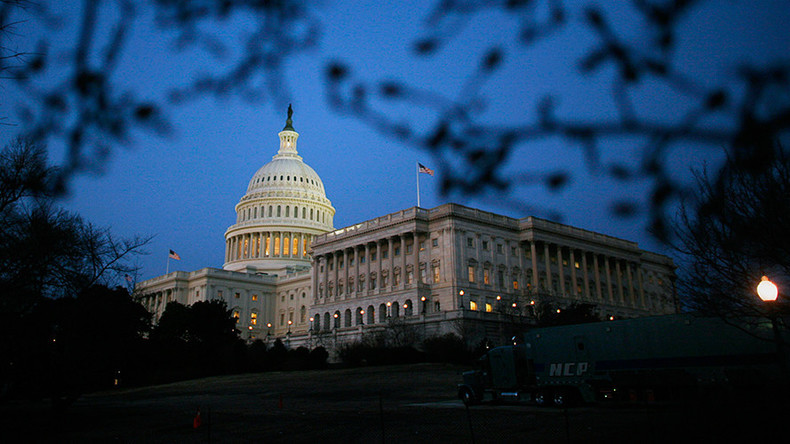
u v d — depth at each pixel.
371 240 110.56
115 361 38.47
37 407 48.53
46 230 27.59
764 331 25.28
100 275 33.94
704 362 27.41
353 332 92.50
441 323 83.12
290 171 186.62
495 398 36.00
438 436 24.55
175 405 45.88
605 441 20.16
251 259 170.50
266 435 27.84
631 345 30.36
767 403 17.84
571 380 32.38
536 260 108.12
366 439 25.05
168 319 83.81
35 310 32.12
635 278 127.88
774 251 16.80
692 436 18.34
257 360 81.12
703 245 18.94
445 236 100.81
